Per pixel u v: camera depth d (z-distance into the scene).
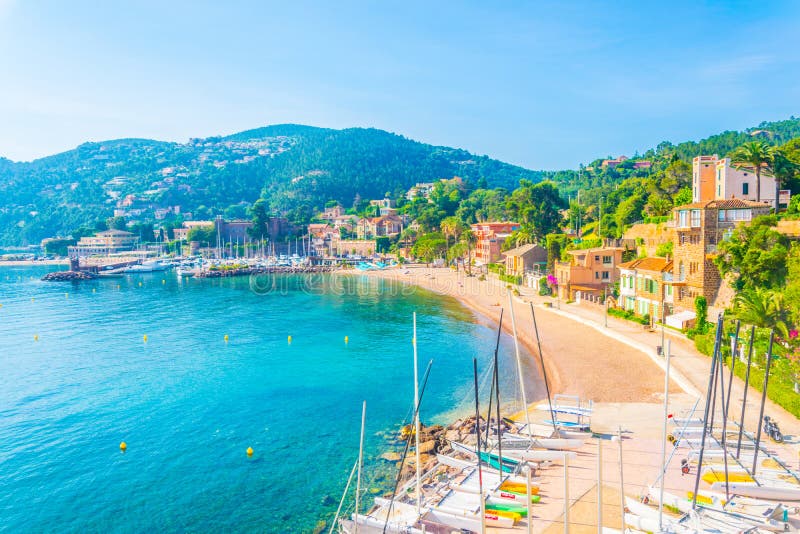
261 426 62.41
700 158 119.44
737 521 33.97
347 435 59.03
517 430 53.22
